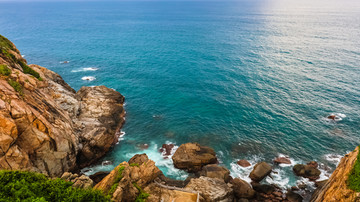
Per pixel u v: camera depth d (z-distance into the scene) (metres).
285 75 78.38
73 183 25.16
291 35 140.50
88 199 21.58
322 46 112.12
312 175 38.19
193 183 33.38
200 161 39.78
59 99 44.72
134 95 67.00
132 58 100.69
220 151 45.03
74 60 97.06
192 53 107.06
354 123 51.94
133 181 29.66
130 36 148.38
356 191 21.06
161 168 40.59
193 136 49.53
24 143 29.69
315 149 44.97
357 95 63.44
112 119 49.97
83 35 150.25
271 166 41.12
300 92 66.38
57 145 33.69
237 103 62.00
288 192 34.97
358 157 23.19
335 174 27.89
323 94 64.69
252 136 49.22
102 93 56.59
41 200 18.11
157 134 50.12
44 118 33.06
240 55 101.81
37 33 154.62
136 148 45.75
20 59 44.72
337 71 79.81
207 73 82.75
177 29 173.75
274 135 49.28
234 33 152.50
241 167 40.84
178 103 62.72
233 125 52.97
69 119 41.44
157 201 28.75
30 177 21.06
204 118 55.78
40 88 42.59
